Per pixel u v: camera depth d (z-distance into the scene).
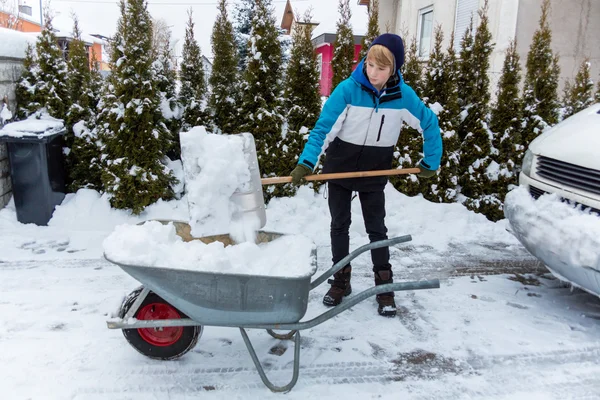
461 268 3.97
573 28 8.36
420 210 5.17
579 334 2.92
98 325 2.85
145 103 4.65
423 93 5.49
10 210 4.61
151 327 2.32
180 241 2.41
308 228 4.78
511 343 2.81
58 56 4.98
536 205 3.05
